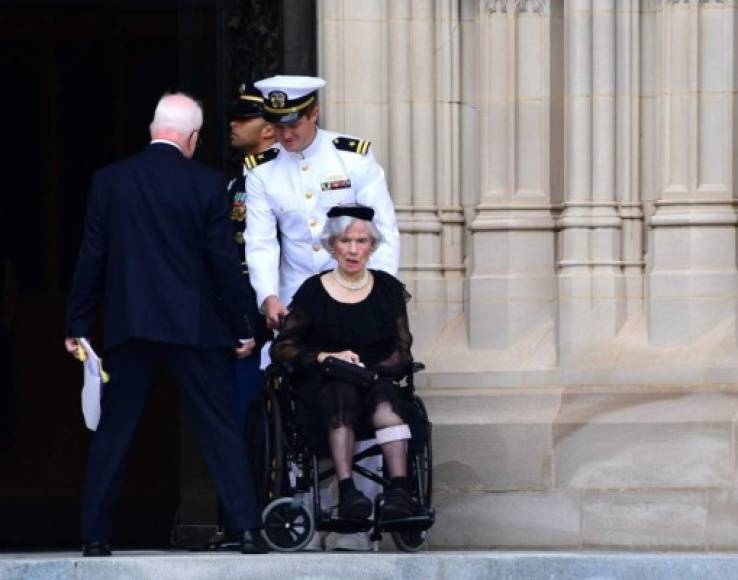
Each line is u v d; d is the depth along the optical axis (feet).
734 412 128.67
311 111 123.65
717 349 130.93
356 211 119.96
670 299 131.44
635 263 133.18
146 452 180.86
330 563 109.09
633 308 133.08
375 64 134.92
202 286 117.08
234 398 117.70
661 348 131.54
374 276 121.39
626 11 133.08
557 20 134.31
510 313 133.08
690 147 132.36
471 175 135.54
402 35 134.31
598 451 128.98
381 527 115.85
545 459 129.29
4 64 204.74
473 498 129.59
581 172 132.87
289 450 118.21
